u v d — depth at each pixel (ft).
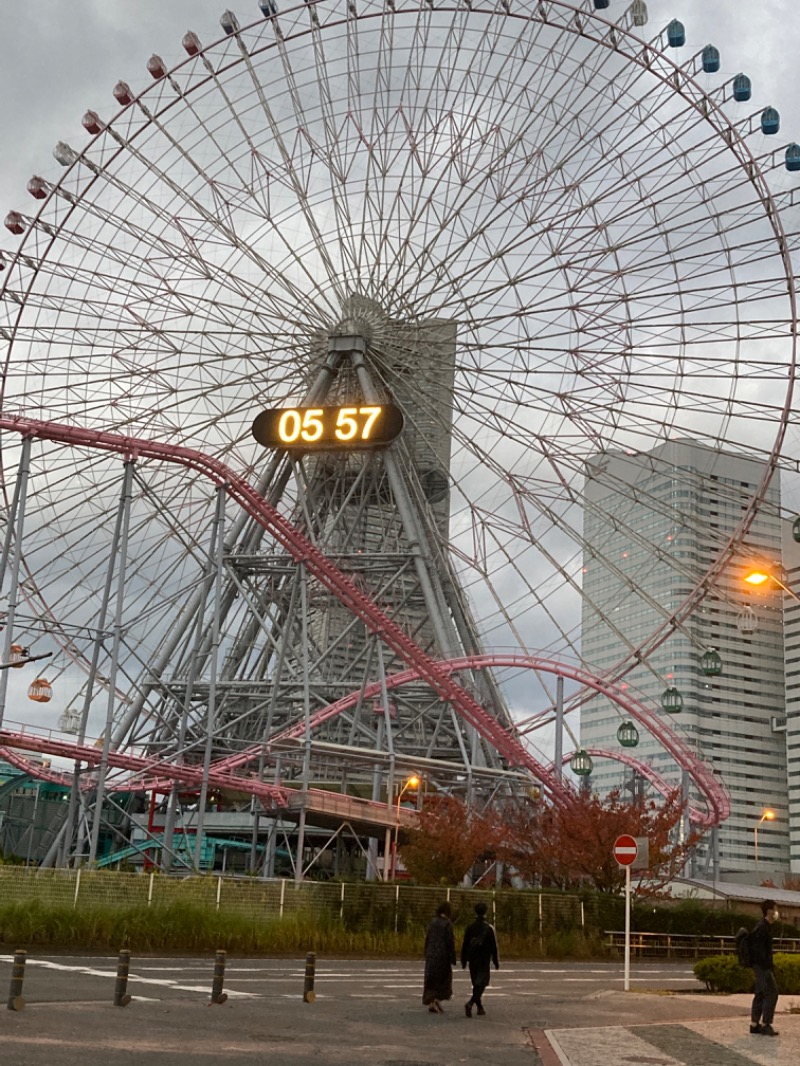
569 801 255.70
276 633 318.45
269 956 139.74
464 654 307.37
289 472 311.27
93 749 233.14
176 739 285.02
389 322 295.28
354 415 295.28
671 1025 85.46
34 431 235.81
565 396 278.67
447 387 289.94
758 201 254.47
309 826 304.09
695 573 276.21
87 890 136.98
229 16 280.31
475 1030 78.74
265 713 322.75
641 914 188.96
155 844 275.59
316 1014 82.17
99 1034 63.00
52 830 348.59
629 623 597.11
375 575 327.26
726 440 263.49
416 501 313.73
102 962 113.70
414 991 106.01
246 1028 71.26
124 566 232.53
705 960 126.00
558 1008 97.55
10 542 230.27
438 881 229.86
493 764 315.99
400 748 321.11
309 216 287.69
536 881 241.55
